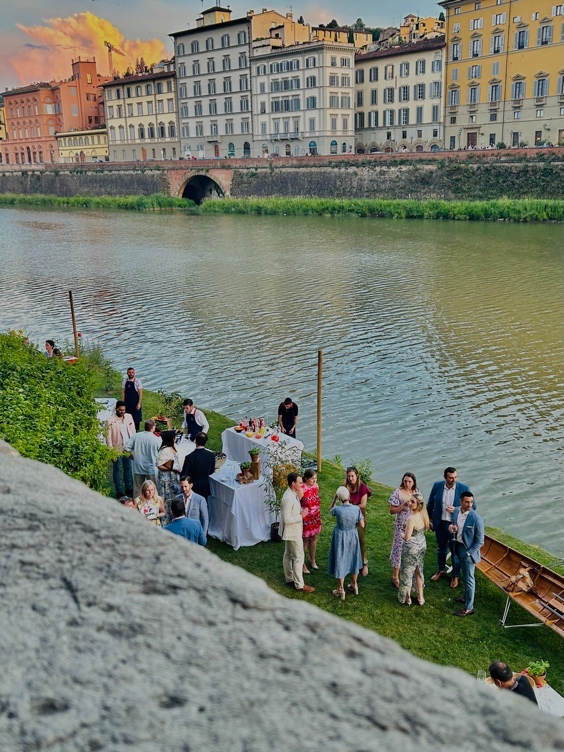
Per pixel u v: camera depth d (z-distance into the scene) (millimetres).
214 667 1872
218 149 122375
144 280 48156
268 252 58875
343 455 20859
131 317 37812
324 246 61156
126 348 32156
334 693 1794
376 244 61125
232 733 1697
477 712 1743
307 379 27344
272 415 23922
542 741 1667
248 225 80000
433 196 85688
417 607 11289
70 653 1912
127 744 1679
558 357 28562
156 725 1721
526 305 36875
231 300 41125
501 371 27281
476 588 11883
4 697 1792
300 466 14742
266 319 36469
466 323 34094
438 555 12109
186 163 108688
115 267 53688
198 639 1959
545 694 8695
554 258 50500
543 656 10211
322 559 12906
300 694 1792
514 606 11352
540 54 84312
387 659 1899
